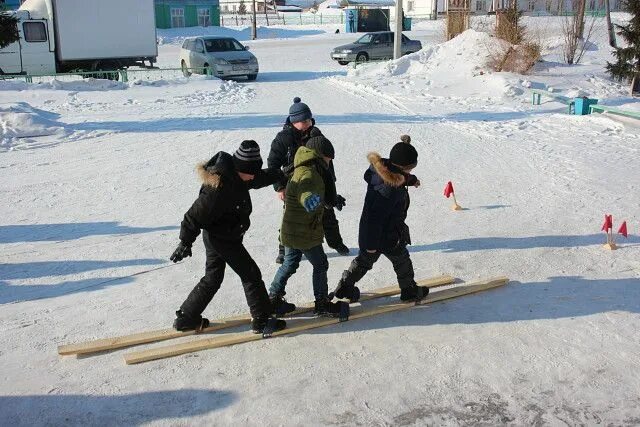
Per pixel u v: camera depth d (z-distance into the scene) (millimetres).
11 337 4793
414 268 6094
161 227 7383
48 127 13438
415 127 13906
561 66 23422
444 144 12055
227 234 4477
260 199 8539
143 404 3928
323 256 4883
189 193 8789
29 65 23609
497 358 4414
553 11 51219
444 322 4969
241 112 16234
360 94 19875
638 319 4941
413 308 5227
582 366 4297
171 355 4500
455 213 7828
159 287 5699
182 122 14766
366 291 5492
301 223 4699
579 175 9547
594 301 5273
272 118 15102
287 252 4887
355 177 9594
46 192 9000
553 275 5855
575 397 3969
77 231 7293
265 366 4363
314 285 4934
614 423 3727
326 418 3775
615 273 5867
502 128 13773
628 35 18562
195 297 4715
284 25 62125
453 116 15508
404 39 30609
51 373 4297
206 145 12039
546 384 4105
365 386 4102
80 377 4246
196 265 6227
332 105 17453
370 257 4945
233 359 4465
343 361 4414
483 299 5371
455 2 27859
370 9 54406
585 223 7336
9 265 6273
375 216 4777
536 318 4996
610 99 17719
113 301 5414
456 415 3809
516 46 21781
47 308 5293
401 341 4684
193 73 24953
